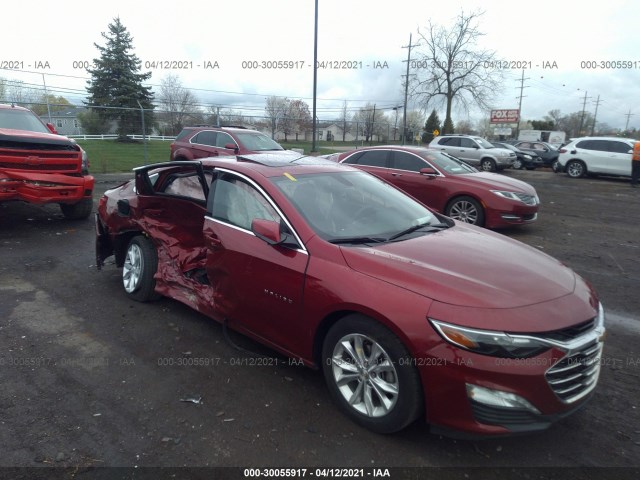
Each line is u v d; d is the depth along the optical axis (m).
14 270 5.66
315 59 19.30
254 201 3.64
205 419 2.98
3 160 6.89
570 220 10.62
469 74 44.16
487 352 2.44
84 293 5.04
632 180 18.23
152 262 4.65
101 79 33.69
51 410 3.03
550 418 2.54
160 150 22.27
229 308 3.70
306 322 3.12
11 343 3.89
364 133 32.12
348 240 3.25
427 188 9.16
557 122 100.56
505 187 8.60
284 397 3.24
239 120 23.05
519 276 2.89
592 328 2.72
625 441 2.87
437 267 2.89
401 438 2.85
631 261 7.05
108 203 5.16
